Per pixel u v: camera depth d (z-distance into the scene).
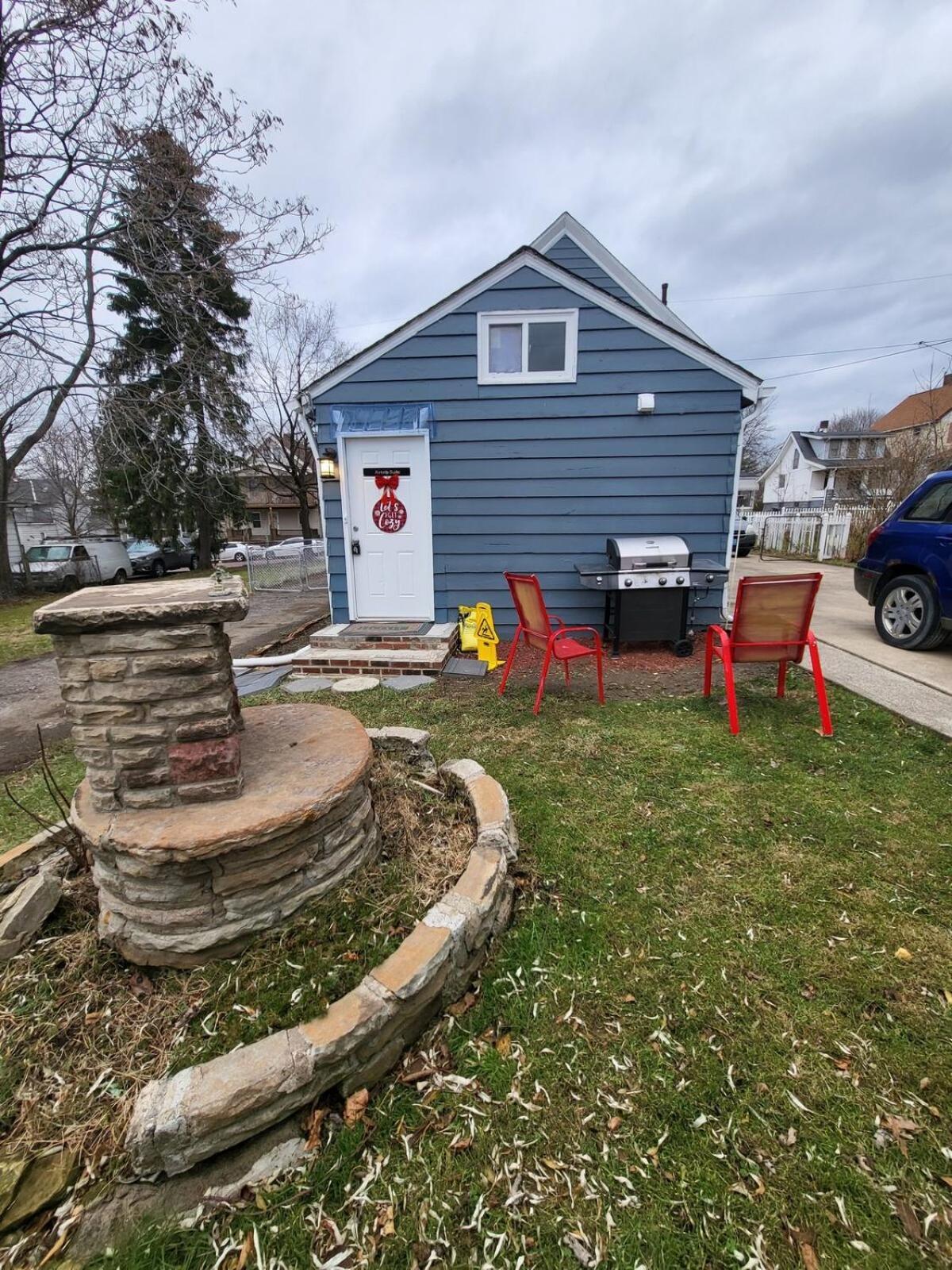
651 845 2.40
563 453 5.64
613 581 5.04
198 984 1.64
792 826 2.52
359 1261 1.12
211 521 20.48
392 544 5.92
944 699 3.93
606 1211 1.17
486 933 1.80
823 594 8.39
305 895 1.82
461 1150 1.30
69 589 15.74
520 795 2.81
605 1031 1.56
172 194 6.96
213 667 1.67
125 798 1.73
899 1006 1.62
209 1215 1.20
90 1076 1.43
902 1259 1.09
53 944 1.83
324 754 2.09
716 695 4.21
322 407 5.66
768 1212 1.16
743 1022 1.58
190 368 7.77
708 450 5.53
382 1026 1.43
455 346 5.47
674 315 7.72
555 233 7.43
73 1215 1.20
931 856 2.29
